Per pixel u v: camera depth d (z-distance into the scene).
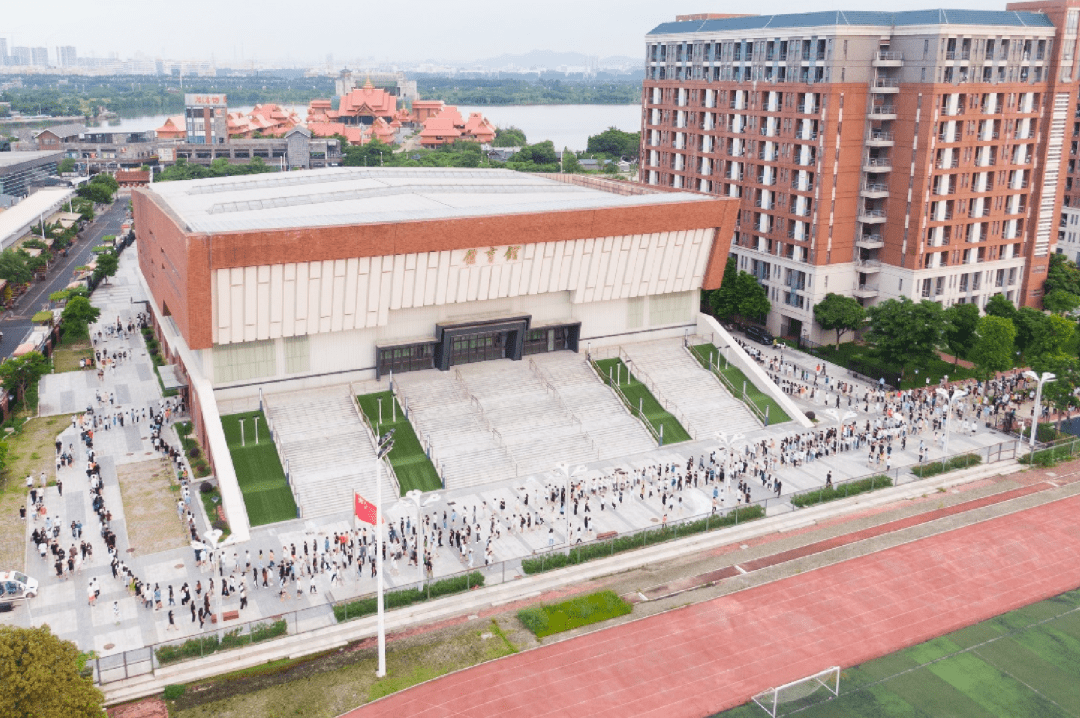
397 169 129.38
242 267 79.94
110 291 155.38
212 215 91.75
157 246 103.81
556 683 56.03
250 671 56.53
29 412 98.38
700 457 89.38
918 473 86.19
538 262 95.50
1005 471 88.69
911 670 58.00
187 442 88.88
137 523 73.94
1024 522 78.19
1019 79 119.75
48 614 61.31
